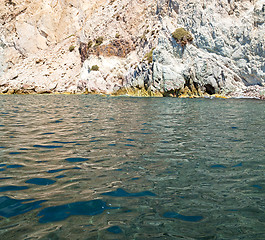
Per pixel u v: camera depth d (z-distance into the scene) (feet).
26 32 173.78
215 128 31.53
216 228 9.65
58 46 172.76
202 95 100.99
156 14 142.51
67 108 56.85
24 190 13.12
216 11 107.76
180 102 73.92
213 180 14.62
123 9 159.53
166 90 103.71
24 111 50.52
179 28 111.04
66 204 11.57
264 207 11.43
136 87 114.93
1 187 13.48
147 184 13.96
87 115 43.91
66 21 181.57
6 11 176.86
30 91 135.85
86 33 159.74
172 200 12.04
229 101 78.13
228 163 17.71
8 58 170.30
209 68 102.22
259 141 24.53
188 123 35.29
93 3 180.04
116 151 20.71
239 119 39.55
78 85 142.31
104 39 150.41
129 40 147.84
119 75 135.54
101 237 8.96
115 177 14.99
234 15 105.91
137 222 10.05
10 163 17.61
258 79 98.48
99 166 16.98
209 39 105.60
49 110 52.44
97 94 130.82
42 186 13.66
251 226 9.82
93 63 144.56
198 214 10.74
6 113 46.93
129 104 67.00
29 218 10.30
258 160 18.42
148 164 17.40
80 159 18.54
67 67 159.33
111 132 28.63
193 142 23.94
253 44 98.48
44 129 30.50
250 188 13.51
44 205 11.47
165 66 105.60
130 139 25.05
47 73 152.35
